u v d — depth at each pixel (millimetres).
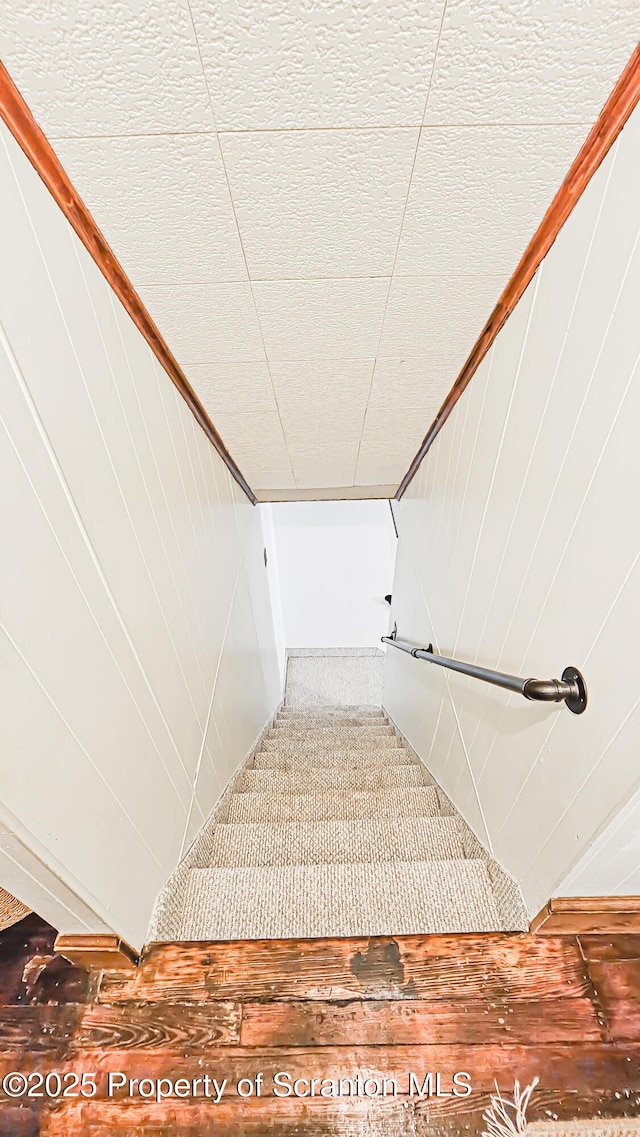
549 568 970
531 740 1068
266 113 725
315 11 606
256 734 2893
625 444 723
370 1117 902
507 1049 967
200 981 1060
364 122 746
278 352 1377
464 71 679
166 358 1325
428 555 2160
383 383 1585
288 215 909
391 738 2889
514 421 1147
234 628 2363
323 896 1200
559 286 922
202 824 1523
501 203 891
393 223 938
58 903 898
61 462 797
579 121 747
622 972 1054
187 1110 915
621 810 761
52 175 779
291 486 2752
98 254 942
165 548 1312
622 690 738
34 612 712
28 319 716
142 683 1111
